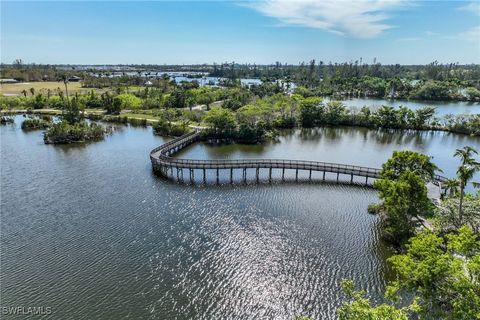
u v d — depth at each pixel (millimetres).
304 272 29500
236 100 112312
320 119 101062
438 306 18672
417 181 32969
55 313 24781
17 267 30125
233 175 54281
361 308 16203
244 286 27766
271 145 77062
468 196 34281
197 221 38688
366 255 32000
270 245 33688
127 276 28938
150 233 36031
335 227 37312
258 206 42656
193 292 27031
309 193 46812
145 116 105812
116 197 45500
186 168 53969
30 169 57500
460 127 89125
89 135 80875
